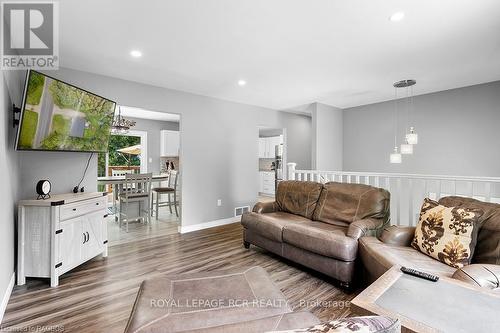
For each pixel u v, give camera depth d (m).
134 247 3.51
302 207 3.44
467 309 1.14
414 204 4.60
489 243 1.81
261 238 3.21
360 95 4.54
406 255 2.00
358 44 2.59
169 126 7.55
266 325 0.85
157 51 2.73
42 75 2.30
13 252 2.38
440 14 2.05
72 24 2.18
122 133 6.26
